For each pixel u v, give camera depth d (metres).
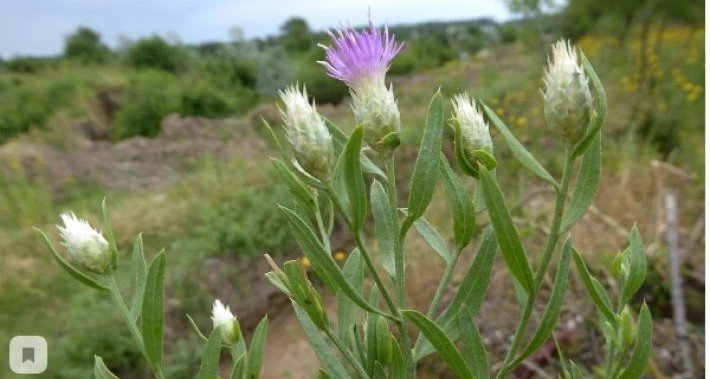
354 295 0.08
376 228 0.09
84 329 0.35
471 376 0.08
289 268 0.08
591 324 0.28
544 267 0.08
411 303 0.33
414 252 0.36
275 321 0.41
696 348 0.26
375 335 0.08
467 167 0.08
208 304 0.40
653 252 0.31
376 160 0.36
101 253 0.09
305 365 0.36
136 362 0.35
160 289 0.08
